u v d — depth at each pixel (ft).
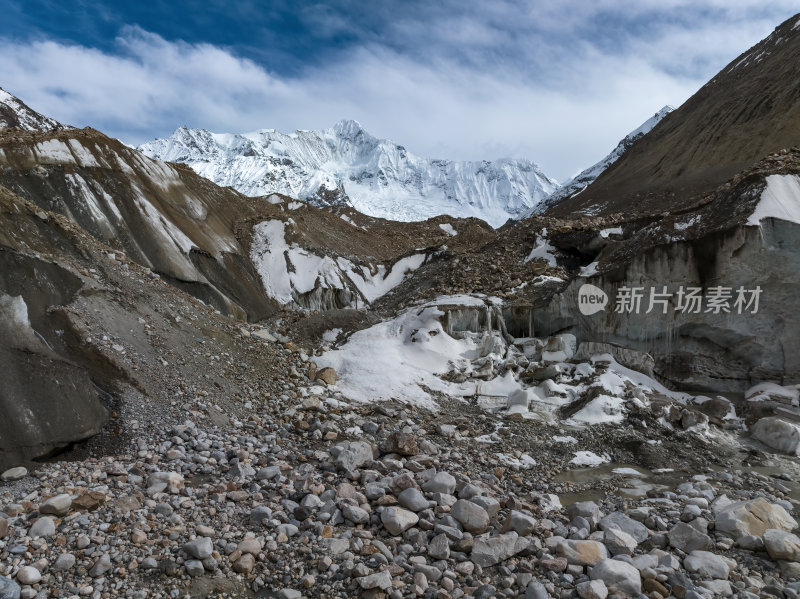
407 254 113.70
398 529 24.99
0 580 18.61
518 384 51.39
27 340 31.71
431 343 56.95
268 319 85.61
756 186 51.29
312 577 21.57
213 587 20.85
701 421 44.32
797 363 48.44
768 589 22.79
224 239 96.37
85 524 22.88
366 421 41.70
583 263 72.23
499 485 33.24
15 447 26.73
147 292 47.67
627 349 54.03
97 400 32.40
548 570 23.11
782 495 33.22
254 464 31.73
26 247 40.06
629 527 27.20
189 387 38.75
